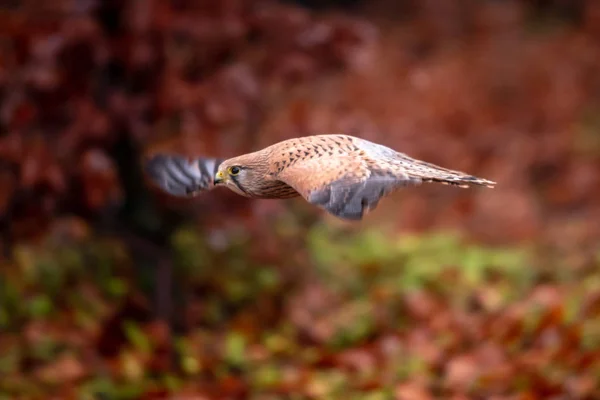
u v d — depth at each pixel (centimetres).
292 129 1348
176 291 1349
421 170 615
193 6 1280
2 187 1227
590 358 1131
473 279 1395
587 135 2200
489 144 2083
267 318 1348
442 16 2708
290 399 1151
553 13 2858
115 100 1247
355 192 581
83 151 1249
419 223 1789
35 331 1239
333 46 1306
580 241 1669
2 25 1213
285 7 1338
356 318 1309
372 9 2805
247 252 1445
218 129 1267
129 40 1238
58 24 1234
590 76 2458
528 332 1229
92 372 1198
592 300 1262
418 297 1311
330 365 1217
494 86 2384
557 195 1989
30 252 1336
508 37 2617
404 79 2244
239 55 1313
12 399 1149
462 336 1236
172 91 1239
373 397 1127
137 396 1166
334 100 1931
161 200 1287
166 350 1239
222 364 1227
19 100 1196
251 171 704
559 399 1094
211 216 1357
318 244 1526
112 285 1329
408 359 1198
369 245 1584
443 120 2170
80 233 1295
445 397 1132
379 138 1424
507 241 1720
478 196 1856
